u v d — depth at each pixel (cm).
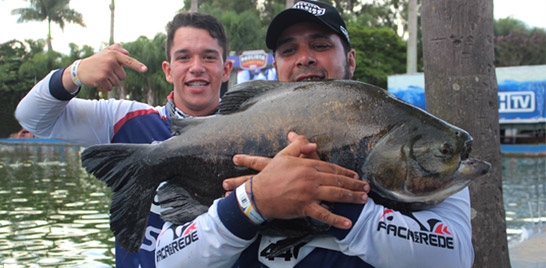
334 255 196
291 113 196
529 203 986
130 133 299
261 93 209
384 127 185
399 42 2812
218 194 210
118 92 2781
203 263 192
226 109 214
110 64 243
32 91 272
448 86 359
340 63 239
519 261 512
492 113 364
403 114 186
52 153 2405
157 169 217
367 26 3075
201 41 301
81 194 1143
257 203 182
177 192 219
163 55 2794
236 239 188
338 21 237
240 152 201
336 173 181
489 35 361
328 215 178
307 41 236
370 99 190
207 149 208
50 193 1156
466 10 352
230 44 2653
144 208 218
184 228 203
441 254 186
